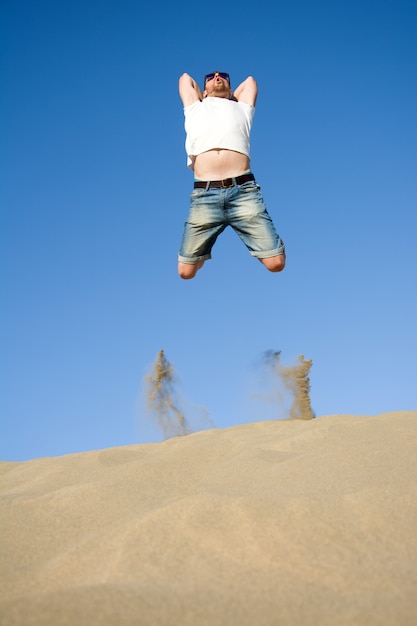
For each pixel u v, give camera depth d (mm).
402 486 3443
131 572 2779
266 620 2279
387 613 2287
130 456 5047
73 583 2826
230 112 4805
